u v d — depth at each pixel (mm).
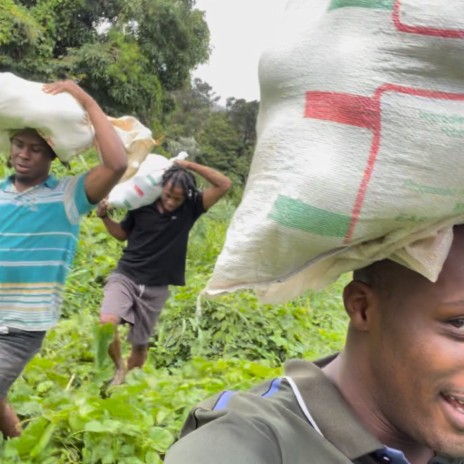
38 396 3793
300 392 1089
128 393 3742
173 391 3943
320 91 941
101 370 4406
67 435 3199
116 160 3070
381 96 908
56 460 3029
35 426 3068
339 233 947
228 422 998
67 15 21469
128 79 21953
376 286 1046
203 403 1177
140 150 3438
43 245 3098
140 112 22609
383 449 1022
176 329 5980
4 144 3131
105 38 22375
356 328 1087
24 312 3088
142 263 4738
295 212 939
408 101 904
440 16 883
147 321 4805
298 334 6387
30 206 3082
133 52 22031
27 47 19484
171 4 23438
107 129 3068
